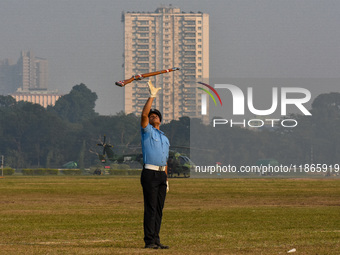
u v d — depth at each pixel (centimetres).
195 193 4903
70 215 2608
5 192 5025
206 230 1903
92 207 3275
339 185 6519
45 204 3572
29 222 2253
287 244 1470
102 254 1263
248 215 2577
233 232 1820
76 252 1297
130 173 13938
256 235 1714
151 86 1438
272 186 6244
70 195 4650
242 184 6875
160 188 1445
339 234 1720
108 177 10862
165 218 2428
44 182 7569
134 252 1294
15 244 1521
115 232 1864
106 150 13475
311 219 2333
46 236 1748
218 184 6850
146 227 1426
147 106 1430
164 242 1552
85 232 1867
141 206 3394
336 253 1279
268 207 3250
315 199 4141
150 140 1434
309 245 1438
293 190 5394
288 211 2839
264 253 1273
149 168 1432
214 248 1398
